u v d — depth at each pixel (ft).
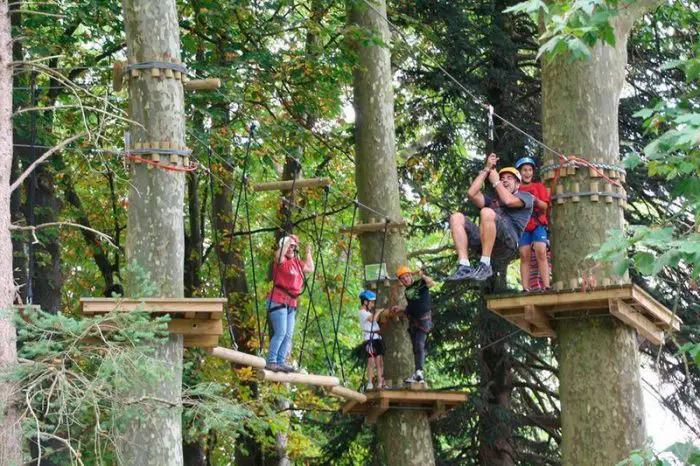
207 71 53.83
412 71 63.82
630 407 35.55
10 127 33.53
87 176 59.82
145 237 34.37
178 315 32.86
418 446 49.52
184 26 57.11
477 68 64.44
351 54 53.88
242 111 57.72
